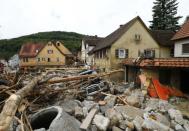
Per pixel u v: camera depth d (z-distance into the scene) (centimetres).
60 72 2342
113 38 2548
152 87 1223
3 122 453
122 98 1033
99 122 694
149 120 727
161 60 1262
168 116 833
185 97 1184
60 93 1052
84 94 1151
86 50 4656
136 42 2378
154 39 2431
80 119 759
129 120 752
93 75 1380
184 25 1686
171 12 4666
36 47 5803
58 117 629
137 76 1617
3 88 920
